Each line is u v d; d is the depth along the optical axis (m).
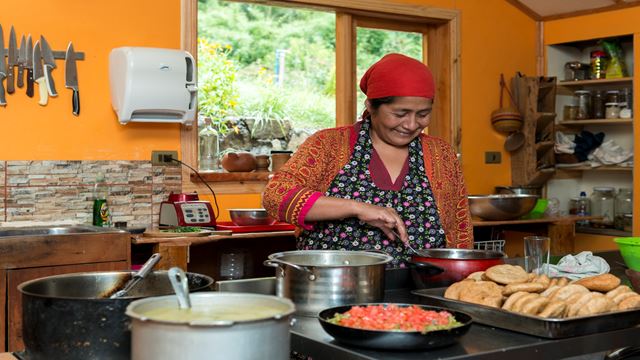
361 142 2.18
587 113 5.43
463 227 2.28
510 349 1.28
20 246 2.92
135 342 1.06
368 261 1.75
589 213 5.45
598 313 1.41
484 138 5.25
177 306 1.19
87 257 3.06
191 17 4.09
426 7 4.93
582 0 5.16
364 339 1.25
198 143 4.20
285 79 5.41
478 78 5.23
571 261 2.12
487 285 1.61
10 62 3.67
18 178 3.70
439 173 2.21
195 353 1.01
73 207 3.82
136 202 3.97
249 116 4.78
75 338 1.24
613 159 5.16
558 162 5.44
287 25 6.53
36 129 3.74
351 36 4.76
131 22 3.95
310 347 1.36
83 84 3.84
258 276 4.06
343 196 2.13
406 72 2.03
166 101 3.76
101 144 3.88
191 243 3.47
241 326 1.02
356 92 4.81
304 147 2.16
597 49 5.44
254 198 4.31
